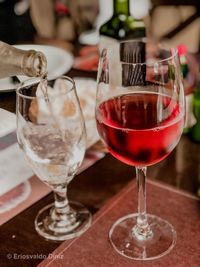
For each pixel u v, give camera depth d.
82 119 0.65
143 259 0.58
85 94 0.85
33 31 1.83
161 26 1.65
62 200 0.66
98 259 0.59
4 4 2.10
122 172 0.74
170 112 0.56
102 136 0.59
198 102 0.78
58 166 0.62
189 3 1.58
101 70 0.58
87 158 0.78
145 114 0.55
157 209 0.67
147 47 0.89
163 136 0.55
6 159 0.78
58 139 0.64
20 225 0.65
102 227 0.64
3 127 0.74
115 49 0.59
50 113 0.64
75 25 1.82
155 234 0.62
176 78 0.56
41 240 0.62
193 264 0.57
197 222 0.64
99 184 0.72
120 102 0.57
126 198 0.69
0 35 1.96
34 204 0.69
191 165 0.74
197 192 0.69
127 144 0.56
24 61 0.60
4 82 0.79
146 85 0.57
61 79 0.67
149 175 0.73
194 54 1.06
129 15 1.04
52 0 1.77
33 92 0.64
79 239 0.62
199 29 1.58
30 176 0.75
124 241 0.61
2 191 0.71
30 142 0.64
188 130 0.80
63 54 1.03
